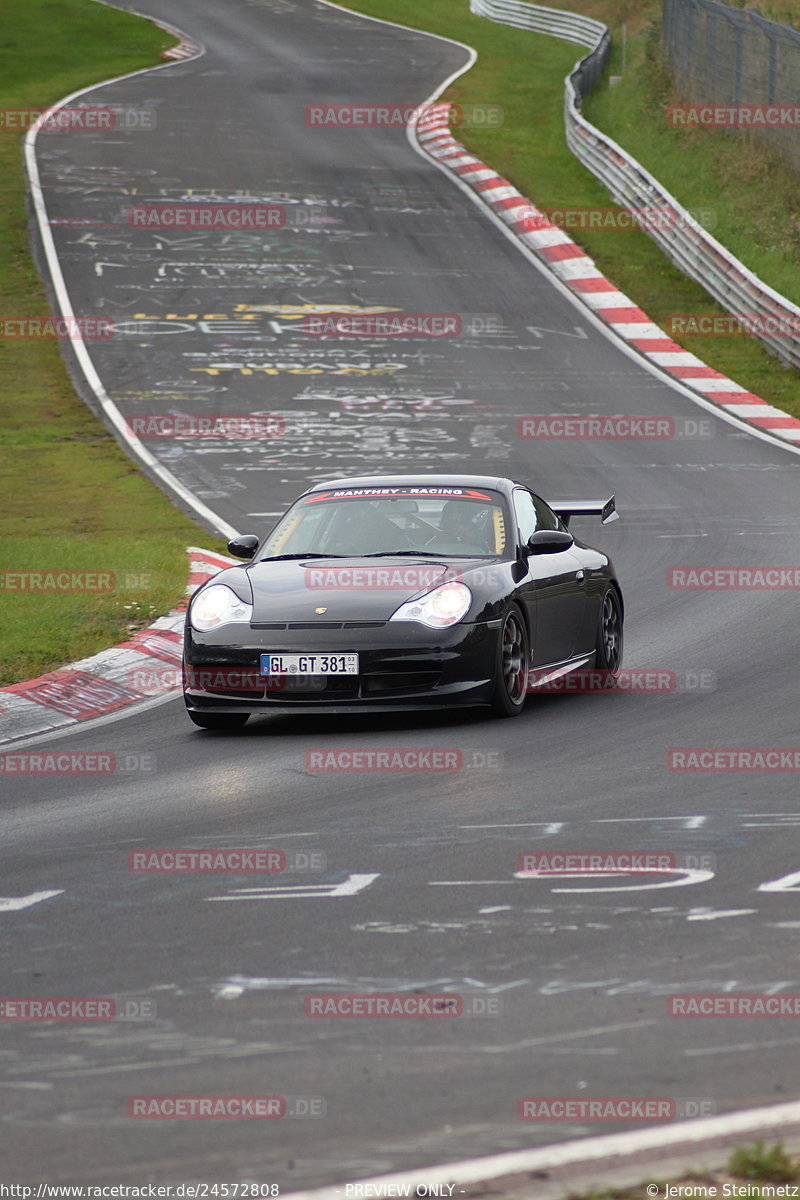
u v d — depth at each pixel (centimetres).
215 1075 1423
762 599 4547
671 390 8969
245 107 17362
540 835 2281
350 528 3484
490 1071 1416
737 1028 1504
